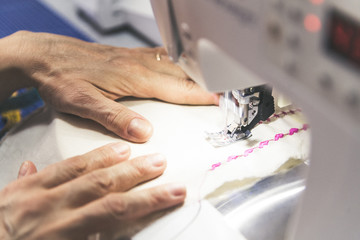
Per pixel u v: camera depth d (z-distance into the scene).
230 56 0.56
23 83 1.14
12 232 0.74
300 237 0.62
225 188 0.82
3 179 0.95
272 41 0.46
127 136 0.91
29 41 1.15
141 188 0.82
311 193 0.56
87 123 0.99
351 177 0.50
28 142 1.01
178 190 0.77
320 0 0.39
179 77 1.11
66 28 1.79
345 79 0.39
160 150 0.91
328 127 0.46
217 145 0.91
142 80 1.06
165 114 1.02
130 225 0.74
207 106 1.06
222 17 0.55
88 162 0.83
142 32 1.80
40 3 1.99
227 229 0.73
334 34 0.39
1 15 1.86
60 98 1.00
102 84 1.04
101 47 1.20
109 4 1.78
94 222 0.72
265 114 0.90
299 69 0.43
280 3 0.43
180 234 0.73
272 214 0.77
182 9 0.65
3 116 1.30
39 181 0.80
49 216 0.73
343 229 0.58
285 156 0.88
